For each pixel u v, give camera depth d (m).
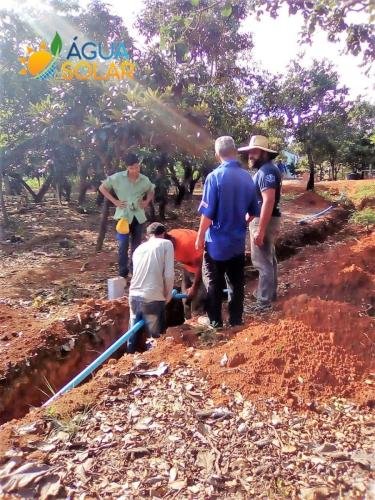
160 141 8.45
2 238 9.48
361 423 2.98
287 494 2.38
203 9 6.85
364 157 26.80
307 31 6.61
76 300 5.99
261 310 5.01
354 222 12.28
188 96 9.92
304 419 3.03
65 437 2.85
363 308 5.52
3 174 11.06
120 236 6.68
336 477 2.50
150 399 3.24
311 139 18.39
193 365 3.65
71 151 8.83
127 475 2.53
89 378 4.62
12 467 2.59
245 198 4.25
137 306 4.54
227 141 4.30
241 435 2.86
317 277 6.57
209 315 4.54
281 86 18.12
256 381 3.36
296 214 12.95
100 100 8.01
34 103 10.48
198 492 2.41
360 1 5.16
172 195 15.71
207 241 4.38
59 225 10.85
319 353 3.54
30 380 4.34
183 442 2.79
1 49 10.42
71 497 2.39
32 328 4.96
